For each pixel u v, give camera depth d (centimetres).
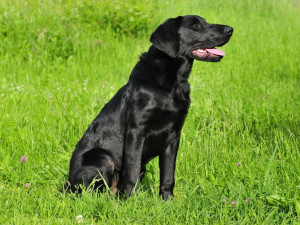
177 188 530
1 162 559
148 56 491
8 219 421
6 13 1093
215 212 424
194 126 674
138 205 440
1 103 745
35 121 677
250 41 1284
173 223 408
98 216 427
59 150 603
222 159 562
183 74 493
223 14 1516
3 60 979
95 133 513
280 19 1580
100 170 483
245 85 938
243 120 707
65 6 1188
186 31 498
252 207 416
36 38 1067
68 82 897
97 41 1085
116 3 1233
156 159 582
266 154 576
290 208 410
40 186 530
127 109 484
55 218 420
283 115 733
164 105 472
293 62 1135
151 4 1323
